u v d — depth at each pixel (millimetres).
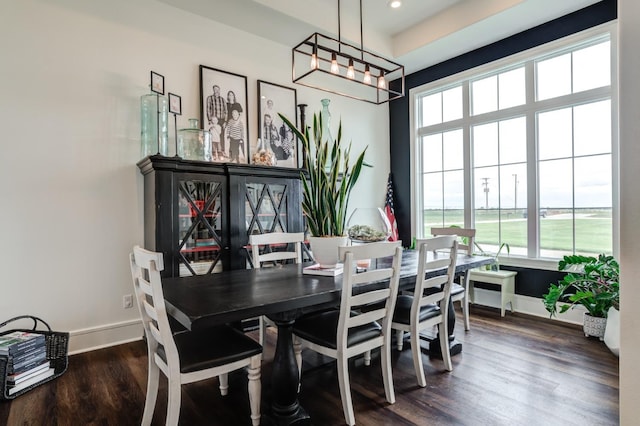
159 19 3160
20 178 2545
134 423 1839
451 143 4520
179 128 3260
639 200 694
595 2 3246
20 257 2545
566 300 3441
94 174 2838
